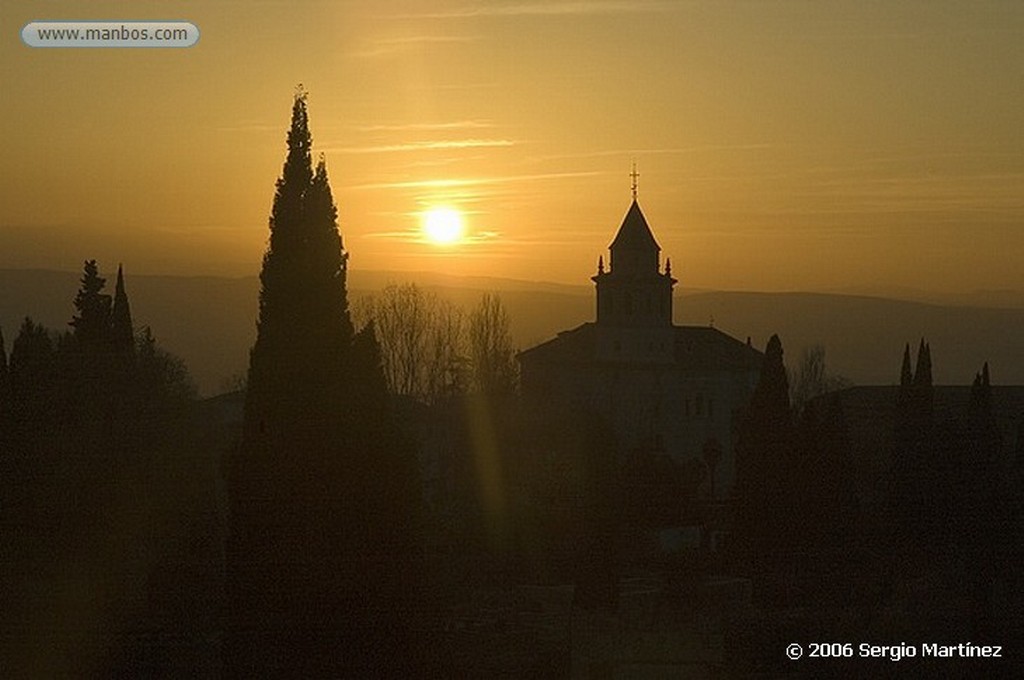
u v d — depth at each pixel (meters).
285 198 57.94
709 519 122.81
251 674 54.47
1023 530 85.44
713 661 69.62
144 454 81.62
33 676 59.78
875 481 112.62
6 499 73.50
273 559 55.09
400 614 55.91
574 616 81.62
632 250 172.38
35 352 82.44
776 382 92.88
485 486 111.06
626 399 169.38
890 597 76.69
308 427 56.34
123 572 71.38
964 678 62.72
